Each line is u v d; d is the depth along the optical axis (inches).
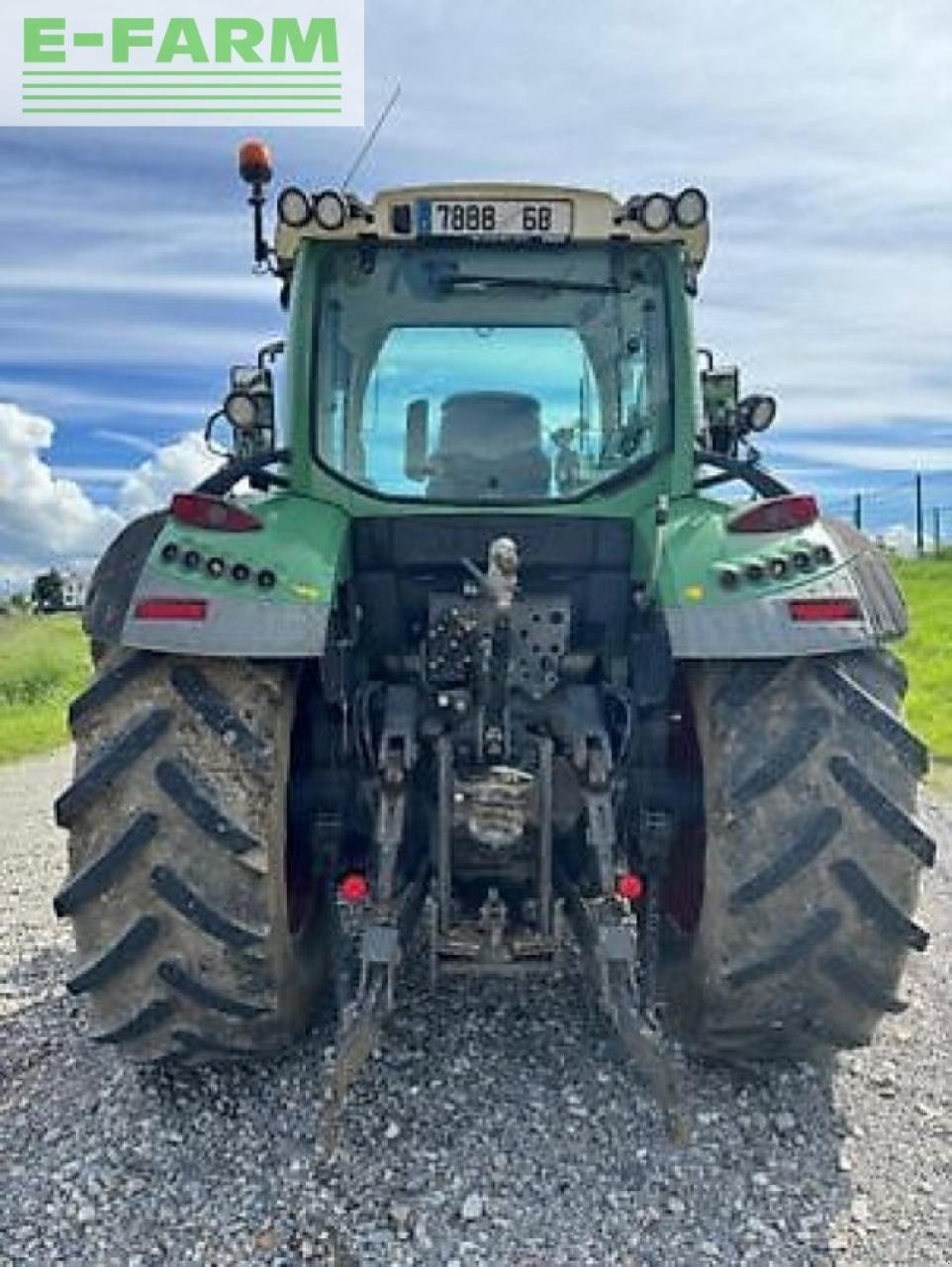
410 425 172.7
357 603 167.5
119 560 146.3
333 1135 127.0
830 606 139.7
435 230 168.2
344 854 158.4
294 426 168.6
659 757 160.4
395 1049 159.9
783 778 137.3
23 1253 122.5
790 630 138.1
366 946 132.1
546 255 173.2
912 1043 169.0
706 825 143.6
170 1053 144.3
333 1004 165.3
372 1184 132.8
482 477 172.6
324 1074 154.1
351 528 167.2
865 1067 160.9
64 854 299.7
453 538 167.2
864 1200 131.0
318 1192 131.6
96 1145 141.6
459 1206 128.9
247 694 139.0
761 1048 148.3
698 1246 122.8
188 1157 138.7
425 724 150.9
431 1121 144.1
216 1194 132.0
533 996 174.9
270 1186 133.1
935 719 491.5
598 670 165.3
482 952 140.3
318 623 138.2
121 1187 133.6
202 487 168.6
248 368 204.8
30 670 754.2
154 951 137.9
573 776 146.5
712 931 140.7
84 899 137.9
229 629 136.6
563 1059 157.8
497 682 147.9
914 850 137.4
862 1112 149.1
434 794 149.3
